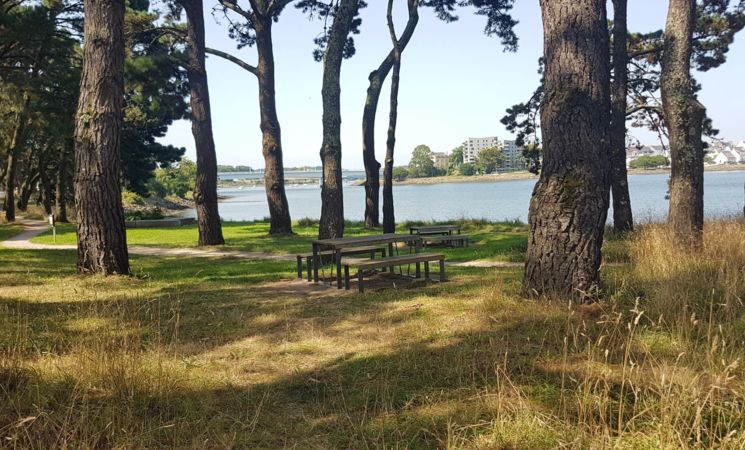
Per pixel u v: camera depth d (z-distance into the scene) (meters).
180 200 114.25
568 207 6.94
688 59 11.27
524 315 6.49
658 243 9.89
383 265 9.29
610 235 16.34
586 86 6.97
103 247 11.42
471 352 5.38
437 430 3.75
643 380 4.34
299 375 5.11
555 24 7.11
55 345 5.87
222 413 4.26
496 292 7.58
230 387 4.82
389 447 3.60
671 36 11.37
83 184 11.39
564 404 3.83
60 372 4.86
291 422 4.11
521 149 23.00
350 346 5.95
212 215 21.28
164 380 4.66
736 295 6.32
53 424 3.70
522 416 3.75
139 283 10.67
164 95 31.05
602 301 6.71
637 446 3.34
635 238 13.11
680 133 10.98
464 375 4.80
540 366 4.87
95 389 4.50
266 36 25.77
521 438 3.53
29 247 21.16
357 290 9.46
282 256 16.78
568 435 3.52
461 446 3.46
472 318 6.66
